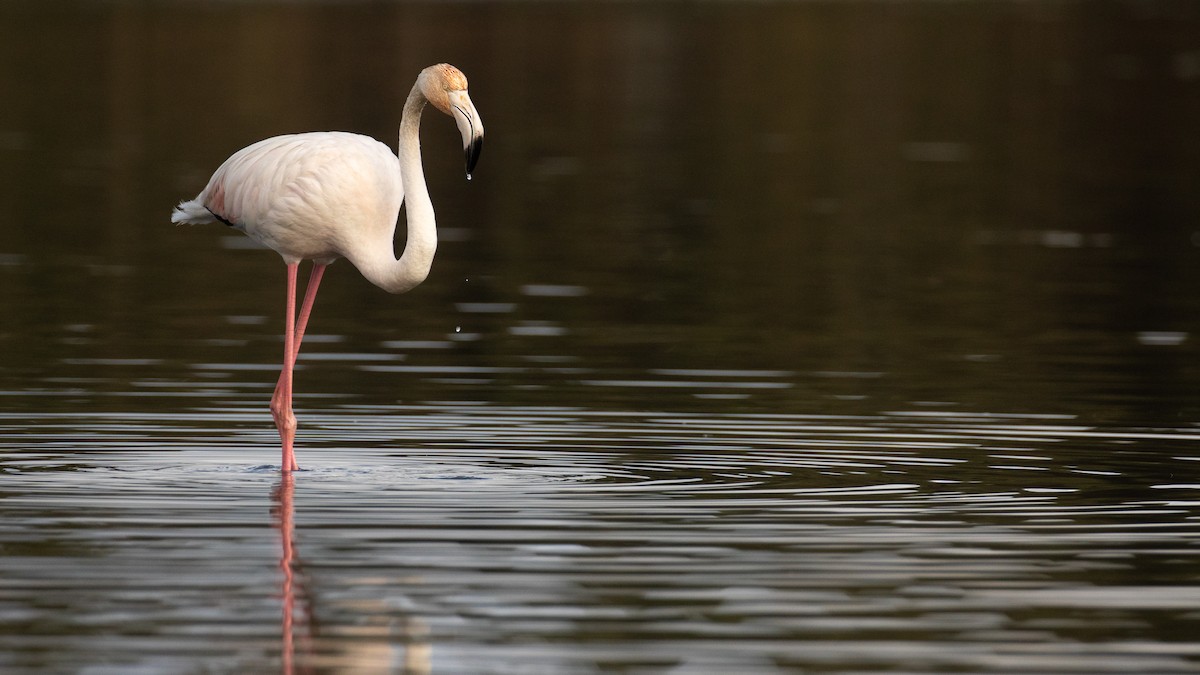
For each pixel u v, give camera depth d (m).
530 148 33.38
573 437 12.18
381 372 14.76
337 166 11.26
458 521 9.66
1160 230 24.48
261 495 10.31
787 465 11.26
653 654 7.38
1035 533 9.42
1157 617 7.90
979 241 23.44
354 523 9.60
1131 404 13.45
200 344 15.98
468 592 8.27
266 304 18.44
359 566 8.70
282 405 11.12
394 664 7.25
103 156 30.97
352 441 12.02
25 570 8.59
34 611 7.94
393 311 18.09
